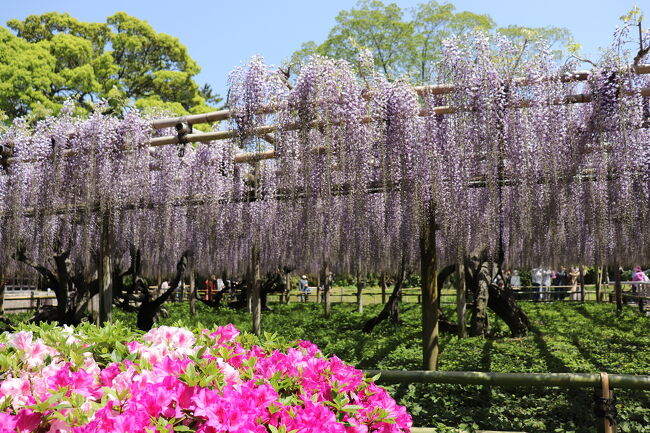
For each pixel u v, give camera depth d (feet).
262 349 9.00
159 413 5.89
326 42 68.64
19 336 7.34
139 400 5.90
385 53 68.03
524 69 19.52
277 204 32.09
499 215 24.59
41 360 7.29
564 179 20.98
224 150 28.27
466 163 19.80
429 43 67.31
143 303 36.78
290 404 6.56
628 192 23.59
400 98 19.83
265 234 33.60
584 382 10.55
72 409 5.94
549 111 19.74
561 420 15.24
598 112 19.13
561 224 27.07
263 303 60.03
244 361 7.63
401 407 7.79
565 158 20.22
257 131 21.63
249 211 32.65
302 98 20.83
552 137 19.97
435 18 66.49
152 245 37.42
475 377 10.98
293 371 7.60
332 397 7.38
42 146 26.96
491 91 18.99
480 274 33.81
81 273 34.40
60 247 33.50
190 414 6.02
